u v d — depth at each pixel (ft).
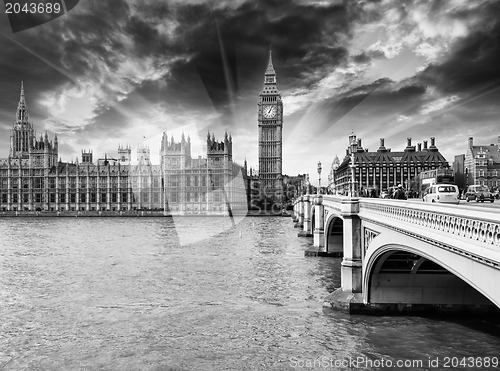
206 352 107.55
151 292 167.32
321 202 255.70
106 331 124.16
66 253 276.00
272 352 105.91
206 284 179.32
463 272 59.72
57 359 105.70
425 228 71.87
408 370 92.48
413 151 642.22
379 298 123.95
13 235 399.24
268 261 232.94
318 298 152.15
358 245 131.13
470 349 100.73
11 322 132.87
